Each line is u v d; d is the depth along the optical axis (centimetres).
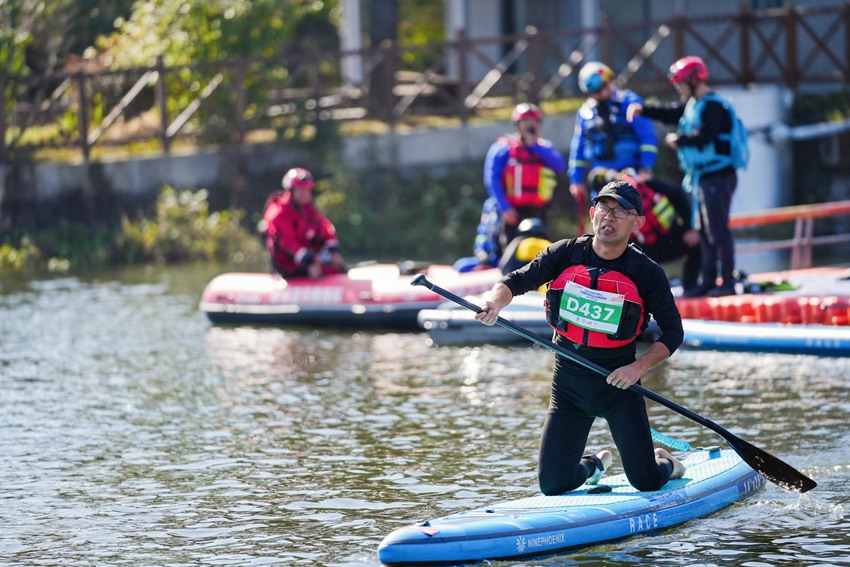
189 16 6475
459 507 2078
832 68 6562
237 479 2273
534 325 3534
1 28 6669
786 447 2375
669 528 1928
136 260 5806
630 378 1831
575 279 1861
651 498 1948
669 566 1770
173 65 6347
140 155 6072
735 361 3194
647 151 3481
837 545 1850
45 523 2036
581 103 6209
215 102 6256
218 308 4075
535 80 6056
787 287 3644
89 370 3303
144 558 1862
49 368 3338
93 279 5269
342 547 1892
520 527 1817
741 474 2112
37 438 2594
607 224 1823
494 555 1784
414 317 3859
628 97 3516
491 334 3597
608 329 1845
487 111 6325
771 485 2150
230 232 5841
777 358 3206
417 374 3194
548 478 1953
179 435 2605
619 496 1956
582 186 3606
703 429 2539
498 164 3819
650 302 1852
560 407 1927
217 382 3134
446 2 7481
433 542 1770
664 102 5950
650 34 7006
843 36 6550
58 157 6150
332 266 4081
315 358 3444
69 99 6316
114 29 7481
